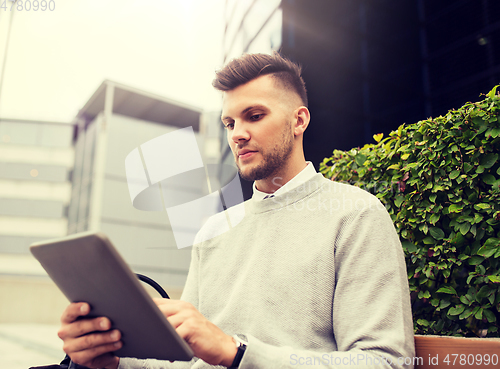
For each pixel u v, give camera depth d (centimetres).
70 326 53
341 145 529
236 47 510
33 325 1170
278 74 91
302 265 80
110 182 1820
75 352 54
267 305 81
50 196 2106
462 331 138
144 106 1614
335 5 545
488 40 588
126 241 1639
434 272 141
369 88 564
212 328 61
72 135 2167
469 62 603
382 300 69
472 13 611
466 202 137
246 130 88
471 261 133
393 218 156
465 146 138
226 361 60
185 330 57
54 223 2086
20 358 516
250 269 87
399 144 158
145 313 48
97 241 45
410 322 70
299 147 96
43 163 2147
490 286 127
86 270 48
